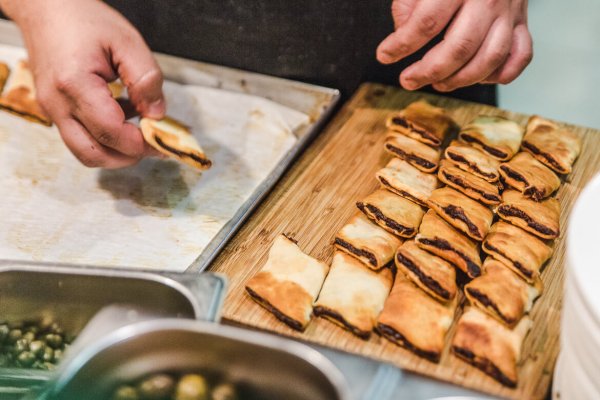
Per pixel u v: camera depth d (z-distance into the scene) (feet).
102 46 2.17
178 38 2.96
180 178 2.50
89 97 2.10
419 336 1.86
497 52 2.11
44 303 1.90
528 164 2.28
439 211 2.14
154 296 1.81
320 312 1.95
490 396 1.61
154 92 2.19
